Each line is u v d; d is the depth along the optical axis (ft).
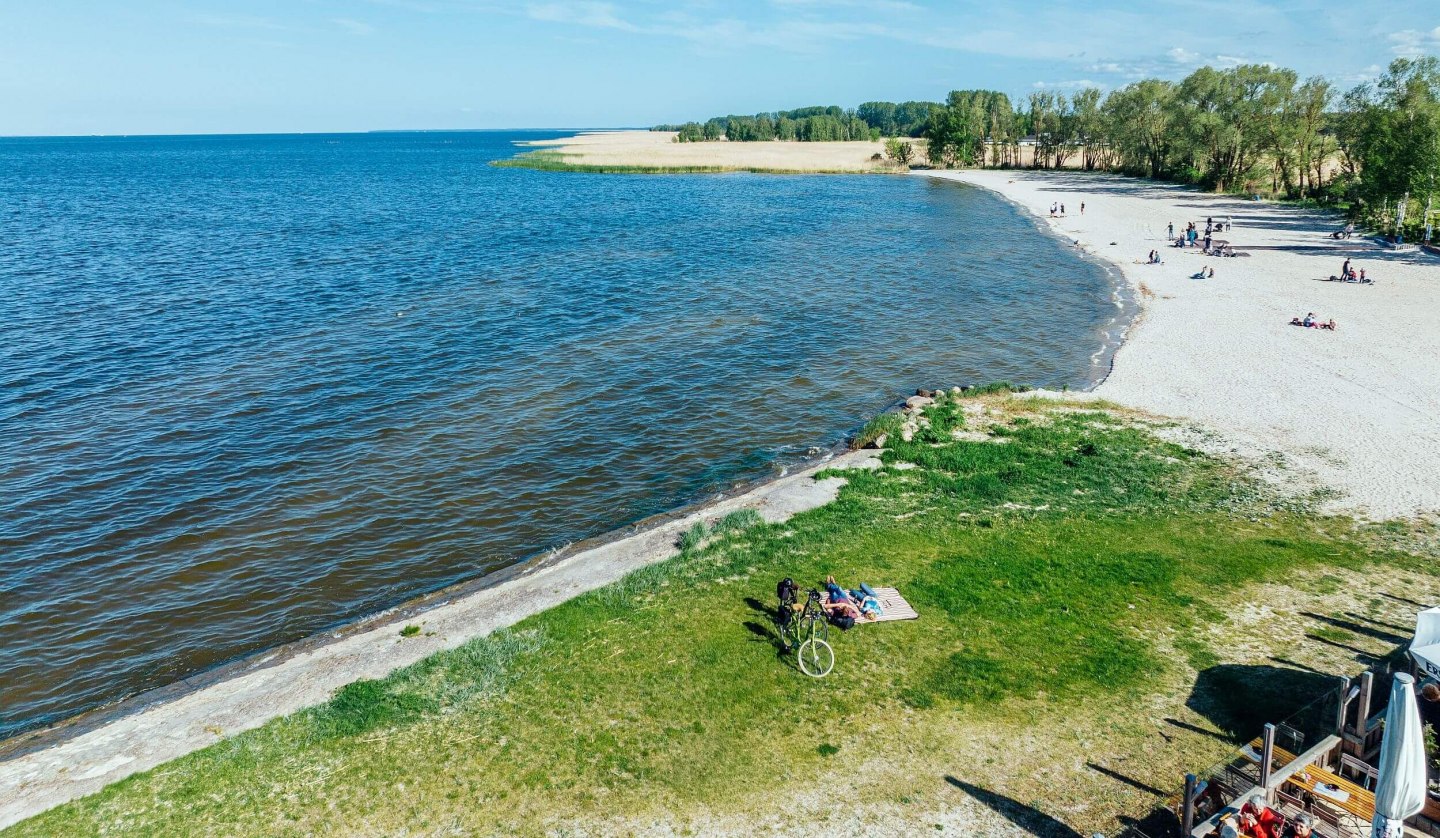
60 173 612.70
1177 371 123.03
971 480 88.79
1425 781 36.42
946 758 50.03
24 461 99.76
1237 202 318.24
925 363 135.54
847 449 102.89
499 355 138.82
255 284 188.96
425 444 105.29
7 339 144.66
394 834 45.65
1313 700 53.16
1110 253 222.07
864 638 61.67
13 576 78.02
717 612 65.92
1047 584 68.33
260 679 62.49
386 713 55.62
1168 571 69.82
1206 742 50.29
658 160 570.46
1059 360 135.03
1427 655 45.03
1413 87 231.91
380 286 187.01
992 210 319.06
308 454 102.47
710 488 94.22
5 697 63.46
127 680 65.10
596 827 45.60
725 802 47.14
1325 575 68.64
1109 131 450.71
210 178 547.49
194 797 49.19
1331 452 93.04
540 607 69.15
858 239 253.03
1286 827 41.70
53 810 48.75
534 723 54.08
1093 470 90.79
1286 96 321.32
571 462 100.94
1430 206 227.61
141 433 107.76
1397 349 126.72
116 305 168.96
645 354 139.64
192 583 77.36
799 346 144.87
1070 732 51.78
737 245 241.55
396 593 75.56
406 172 584.81
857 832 44.83
